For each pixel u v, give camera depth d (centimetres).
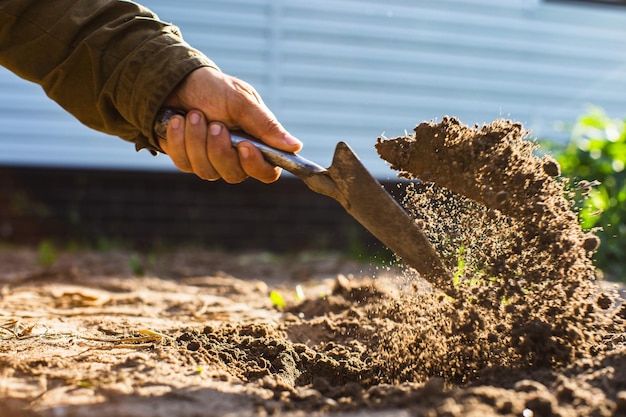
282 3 285
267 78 285
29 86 276
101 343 117
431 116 296
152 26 116
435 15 295
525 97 302
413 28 294
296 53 287
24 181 280
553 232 108
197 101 112
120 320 135
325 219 301
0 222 279
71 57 115
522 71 301
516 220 109
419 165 112
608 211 211
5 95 275
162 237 290
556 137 302
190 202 291
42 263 229
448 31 296
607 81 308
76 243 282
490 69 299
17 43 116
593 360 105
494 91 300
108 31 114
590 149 237
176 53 112
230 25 282
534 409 93
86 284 182
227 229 294
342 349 122
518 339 108
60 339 119
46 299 157
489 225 111
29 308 146
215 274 219
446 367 111
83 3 116
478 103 299
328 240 300
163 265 241
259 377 109
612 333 116
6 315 137
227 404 98
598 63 307
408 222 108
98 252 272
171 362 109
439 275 108
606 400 95
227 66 282
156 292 175
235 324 132
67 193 283
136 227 288
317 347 124
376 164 293
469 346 111
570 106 305
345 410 97
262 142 112
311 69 288
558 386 99
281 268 238
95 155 282
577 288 108
